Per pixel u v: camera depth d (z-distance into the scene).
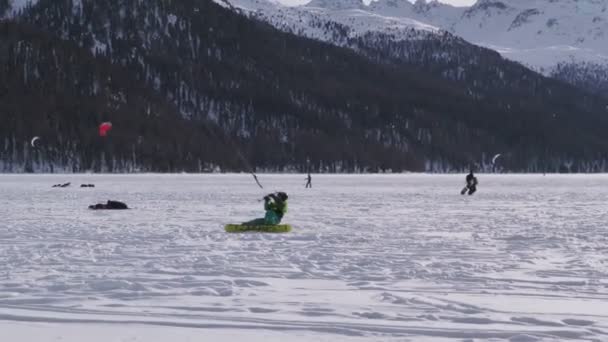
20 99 147.50
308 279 10.16
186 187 57.28
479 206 30.22
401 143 186.12
